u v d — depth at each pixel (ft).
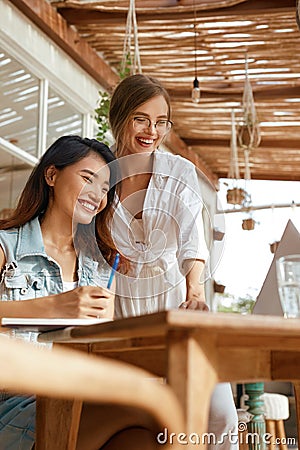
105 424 4.49
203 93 24.27
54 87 19.57
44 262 6.71
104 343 4.30
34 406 5.51
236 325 2.96
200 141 29.09
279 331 3.10
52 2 18.88
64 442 4.54
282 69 22.39
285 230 6.31
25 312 5.62
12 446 5.47
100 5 19.07
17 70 17.84
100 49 21.50
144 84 7.80
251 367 3.53
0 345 1.86
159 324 2.88
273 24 19.51
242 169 32.22
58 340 4.53
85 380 2.01
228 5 18.62
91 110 21.50
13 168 17.10
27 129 17.95
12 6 17.54
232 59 21.84
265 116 25.98
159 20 19.47
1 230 6.77
